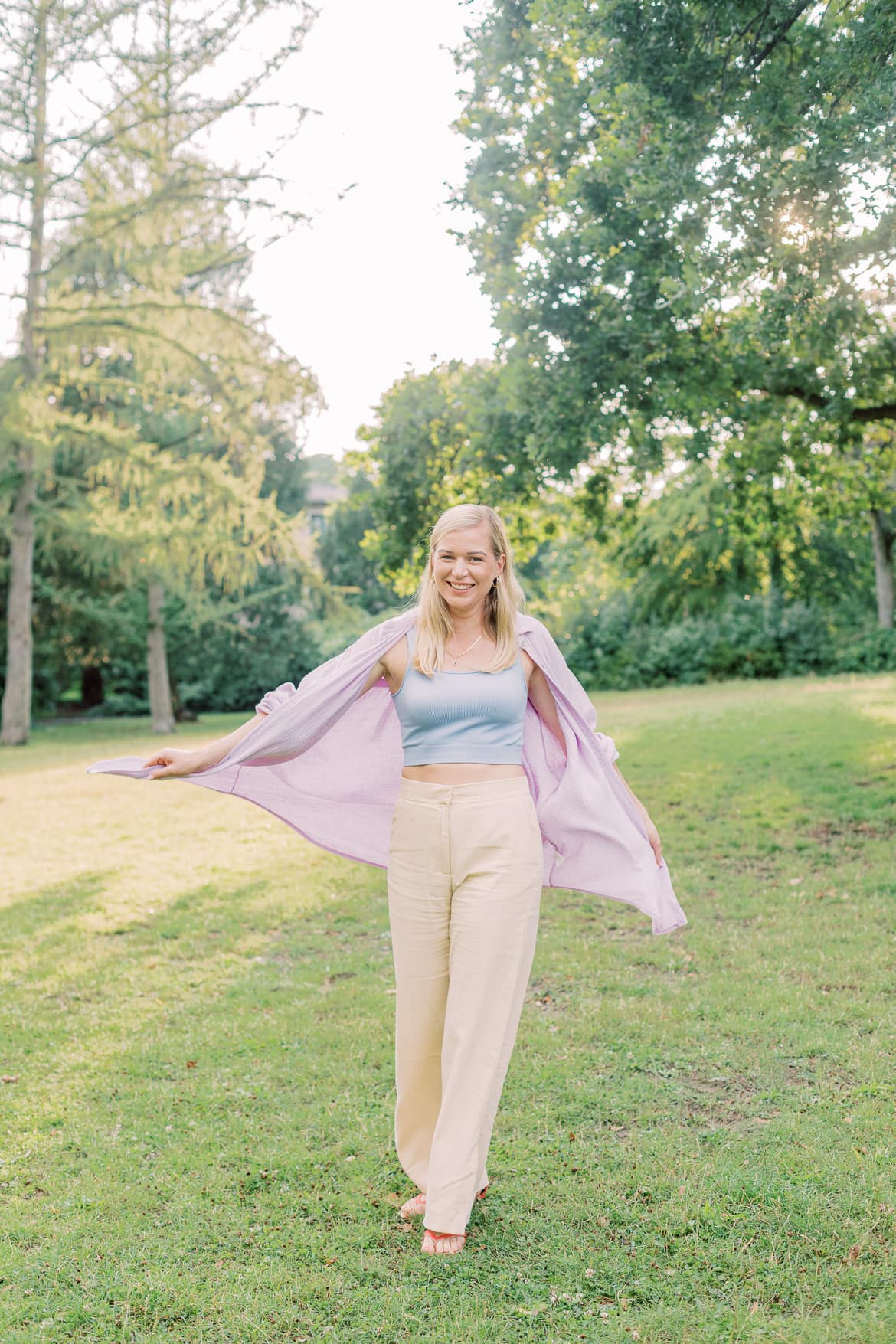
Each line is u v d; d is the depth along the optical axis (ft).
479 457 35.50
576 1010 15.37
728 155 20.43
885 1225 9.34
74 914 23.27
